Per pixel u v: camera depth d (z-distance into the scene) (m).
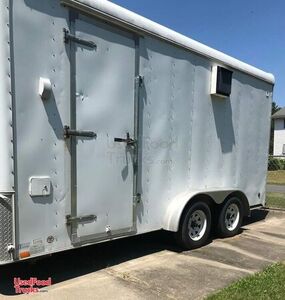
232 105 6.68
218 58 6.21
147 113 5.00
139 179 4.92
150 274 4.54
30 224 3.73
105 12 4.32
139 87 4.83
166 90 5.27
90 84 4.21
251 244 6.10
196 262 5.06
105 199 4.45
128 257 5.19
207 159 6.18
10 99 3.55
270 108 7.89
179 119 5.54
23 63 3.64
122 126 4.62
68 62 3.99
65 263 4.84
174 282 4.30
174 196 5.55
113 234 4.57
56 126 3.91
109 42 4.41
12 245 3.58
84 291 3.98
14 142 3.59
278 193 13.37
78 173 4.13
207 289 4.11
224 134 6.53
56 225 3.95
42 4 3.76
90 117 4.23
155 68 5.07
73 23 4.02
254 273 4.57
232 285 4.09
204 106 6.02
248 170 7.29
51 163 3.89
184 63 5.56
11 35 3.54
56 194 3.94
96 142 4.31
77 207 4.14
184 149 5.68
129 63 4.67
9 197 3.56
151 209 5.16
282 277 4.32
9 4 3.52
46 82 3.78
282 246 6.00
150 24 4.93
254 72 7.21
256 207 7.68
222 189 6.23
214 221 6.43
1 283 4.14
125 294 3.93
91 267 4.72
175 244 5.87
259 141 7.59
